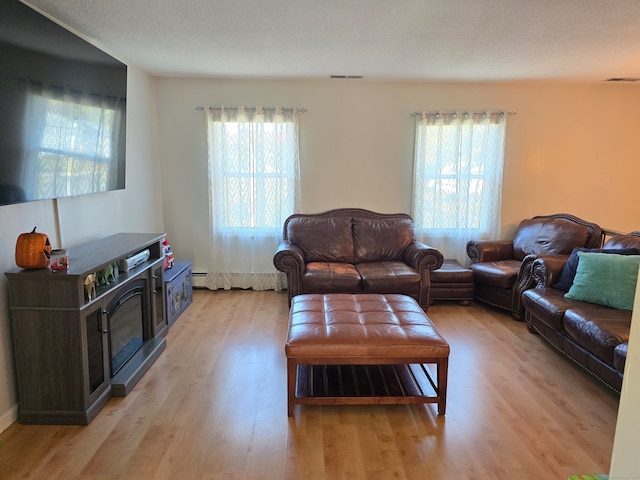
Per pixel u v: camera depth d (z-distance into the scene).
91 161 2.89
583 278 3.11
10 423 2.24
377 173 4.82
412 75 4.29
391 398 2.35
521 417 2.36
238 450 2.06
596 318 2.70
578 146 4.82
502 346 3.34
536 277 3.62
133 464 1.95
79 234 3.02
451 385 2.71
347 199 4.87
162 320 3.43
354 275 3.90
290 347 2.29
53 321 2.18
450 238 4.86
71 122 2.61
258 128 4.57
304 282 3.86
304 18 2.68
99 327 2.42
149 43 3.23
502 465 1.97
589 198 4.92
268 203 4.71
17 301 2.16
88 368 2.29
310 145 4.74
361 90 4.66
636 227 4.97
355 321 2.54
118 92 3.24
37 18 2.22
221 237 4.74
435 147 4.69
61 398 2.24
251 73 4.26
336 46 3.29
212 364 2.98
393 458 2.02
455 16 2.62
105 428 2.23
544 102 4.73
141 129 4.16
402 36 3.02
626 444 0.65
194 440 2.14
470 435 2.20
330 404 2.38
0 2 1.94
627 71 4.05
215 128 4.55
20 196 2.19
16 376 2.27
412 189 4.84
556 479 1.88
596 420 2.34
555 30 2.87
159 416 2.34
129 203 3.91
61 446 2.08
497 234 4.84
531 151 4.83
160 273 3.35
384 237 4.52
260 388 2.66
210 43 3.23
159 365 2.96
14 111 2.09
